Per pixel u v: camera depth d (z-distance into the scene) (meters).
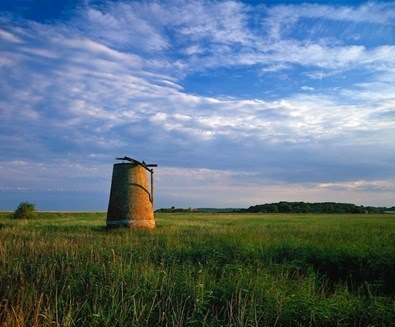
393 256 12.12
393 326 7.92
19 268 10.48
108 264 10.95
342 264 12.34
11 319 7.07
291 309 8.09
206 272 10.45
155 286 8.91
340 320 7.91
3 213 53.00
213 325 7.50
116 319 7.48
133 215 25.36
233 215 64.88
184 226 27.91
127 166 25.92
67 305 8.08
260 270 11.09
